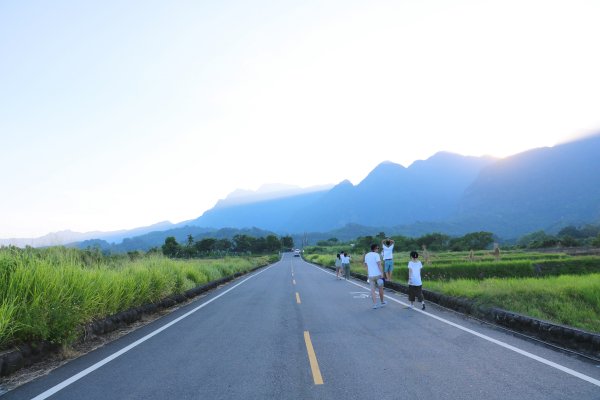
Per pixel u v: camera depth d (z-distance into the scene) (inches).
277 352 244.4
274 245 6274.6
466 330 300.0
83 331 284.0
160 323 365.1
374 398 163.2
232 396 170.2
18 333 228.2
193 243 4921.3
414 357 224.8
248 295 599.2
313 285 761.0
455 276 999.0
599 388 168.4
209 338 291.9
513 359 216.5
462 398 160.2
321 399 163.6
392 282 647.8
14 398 174.7
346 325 331.3
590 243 2618.1
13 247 346.3
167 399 169.2
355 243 4264.3
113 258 550.3
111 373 208.8
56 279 269.9
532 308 360.2
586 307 373.7
